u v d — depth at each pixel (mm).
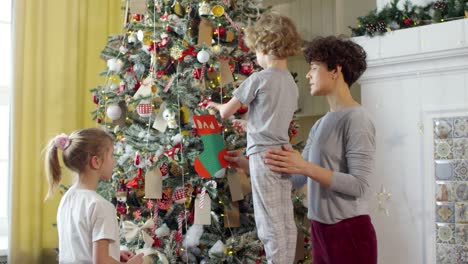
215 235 3145
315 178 2182
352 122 2221
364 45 3781
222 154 2723
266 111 2422
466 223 3391
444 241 3473
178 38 3215
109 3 4172
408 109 3633
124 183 3160
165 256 2977
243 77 3561
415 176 3598
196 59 3141
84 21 4059
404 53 3584
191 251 3113
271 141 2395
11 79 3768
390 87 3713
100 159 2270
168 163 3102
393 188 3684
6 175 4012
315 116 4625
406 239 3625
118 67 3277
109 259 2094
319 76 2305
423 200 3562
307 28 4609
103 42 4137
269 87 2436
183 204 3184
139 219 3139
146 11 3162
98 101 3486
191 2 3197
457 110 3432
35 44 3840
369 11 4223
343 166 2260
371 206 3771
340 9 4465
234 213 3180
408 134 3631
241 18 3428
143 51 3312
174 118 3031
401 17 3650
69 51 3977
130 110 3432
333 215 2217
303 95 4602
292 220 2432
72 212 2172
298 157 2238
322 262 2285
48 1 3912
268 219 2357
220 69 3109
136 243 3074
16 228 3707
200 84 3182
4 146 4020
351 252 2186
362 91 3846
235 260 3043
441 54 3439
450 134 3459
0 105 4012
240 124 2951
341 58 2275
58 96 3926
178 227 3197
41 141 3852
